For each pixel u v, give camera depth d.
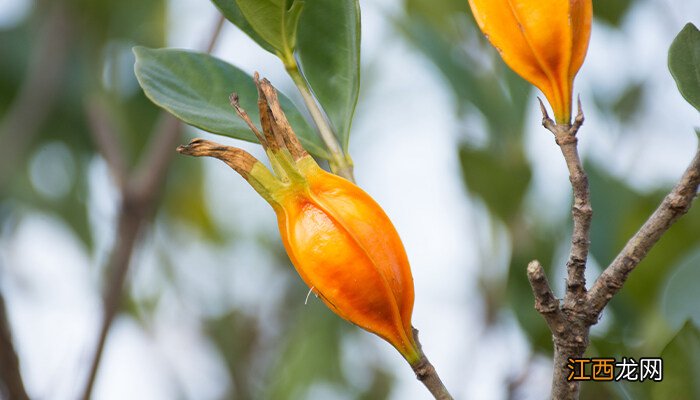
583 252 0.36
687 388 0.40
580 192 0.36
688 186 0.36
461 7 0.56
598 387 0.44
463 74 0.52
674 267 0.46
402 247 0.36
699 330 0.40
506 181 0.49
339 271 0.36
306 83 0.40
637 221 0.49
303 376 0.67
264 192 0.36
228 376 0.66
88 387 0.51
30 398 0.48
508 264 0.48
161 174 0.55
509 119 0.51
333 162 0.40
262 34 0.40
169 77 0.40
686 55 0.37
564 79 0.37
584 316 0.36
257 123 0.40
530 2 0.37
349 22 0.40
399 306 0.36
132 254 0.53
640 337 0.46
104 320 0.52
